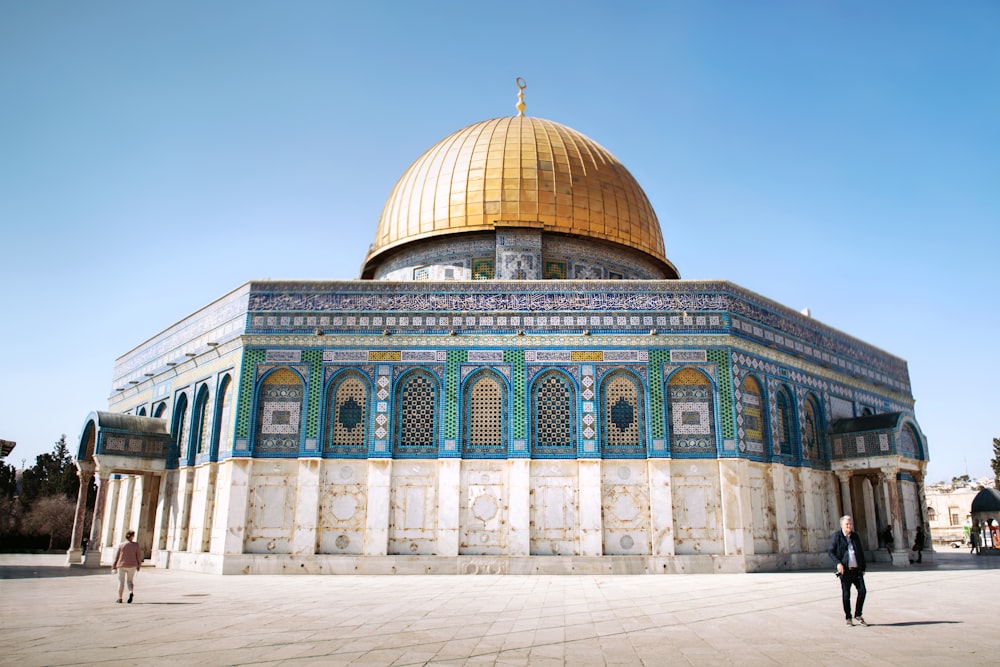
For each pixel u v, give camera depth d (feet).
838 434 101.76
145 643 35.22
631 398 86.17
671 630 38.88
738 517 81.82
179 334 104.42
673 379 86.43
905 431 102.37
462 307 88.22
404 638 36.50
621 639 36.09
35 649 33.76
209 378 93.81
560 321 87.61
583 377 86.02
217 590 62.18
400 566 80.38
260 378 86.33
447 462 83.46
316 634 37.81
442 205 106.73
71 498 203.92
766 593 57.88
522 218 103.65
